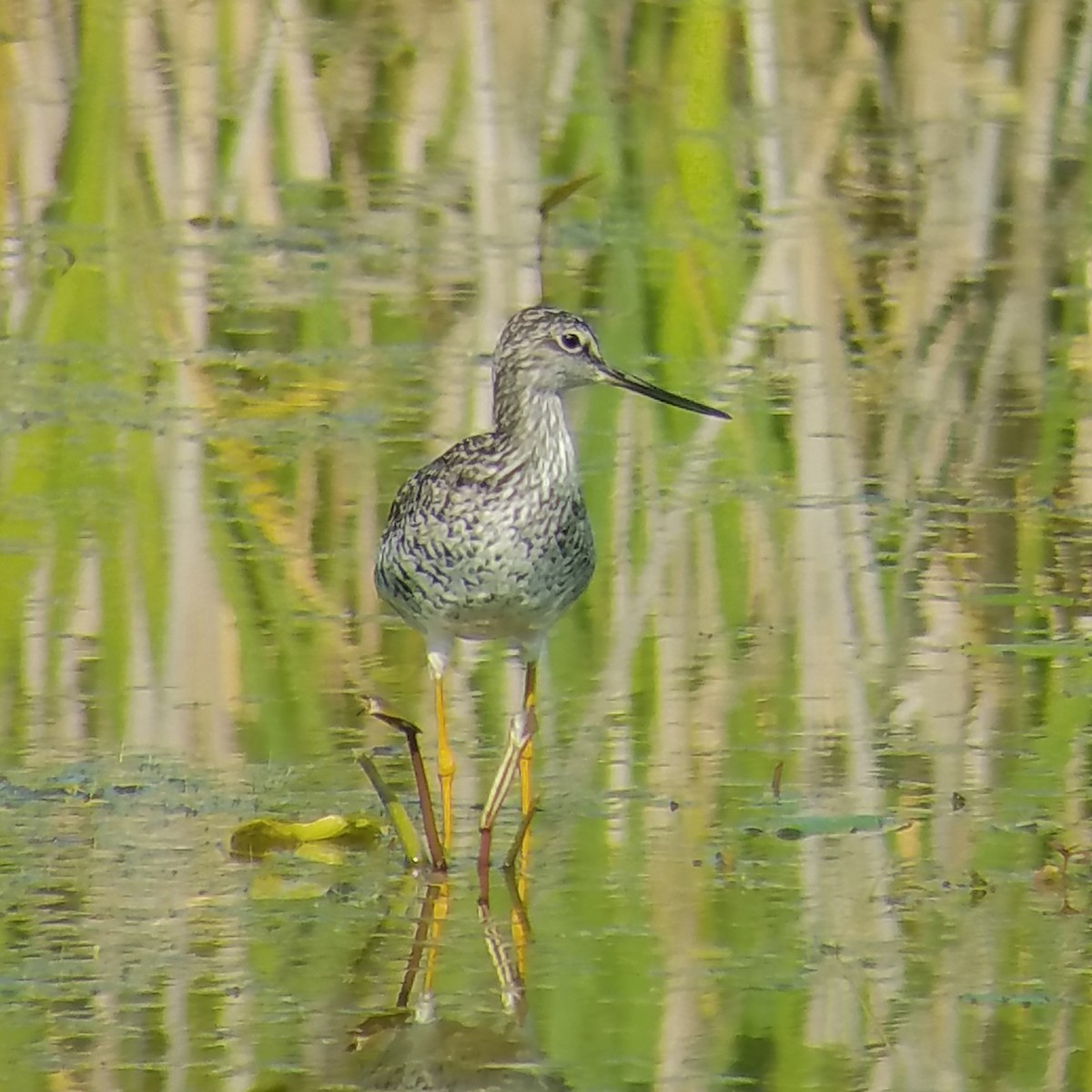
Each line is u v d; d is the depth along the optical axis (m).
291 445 15.48
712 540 14.14
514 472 10.04
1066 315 18.95
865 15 23.11
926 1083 7.96
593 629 12.74
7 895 9.30
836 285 19.42
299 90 21.88
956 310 18.95
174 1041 8.15
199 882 9.55
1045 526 14.56
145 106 21.58
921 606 13.16
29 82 21.55
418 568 10.16
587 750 11.15
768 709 11.68
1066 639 12.70
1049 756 11.15
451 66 22.92
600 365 10.41
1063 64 23.16
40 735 11.00
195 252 19.41
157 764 10.73
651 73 22.75
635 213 20.75
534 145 21.61
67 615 12.51
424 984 8.69
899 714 11.64
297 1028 8.29
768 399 16.81
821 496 14.99
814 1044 8.24
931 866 9.89
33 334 17.62
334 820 10.03
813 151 21.89
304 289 18.69
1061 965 8.92
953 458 15.83
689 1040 8.26
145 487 14.63
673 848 10.07
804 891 9.62
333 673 11.94
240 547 13.63
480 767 10.90
